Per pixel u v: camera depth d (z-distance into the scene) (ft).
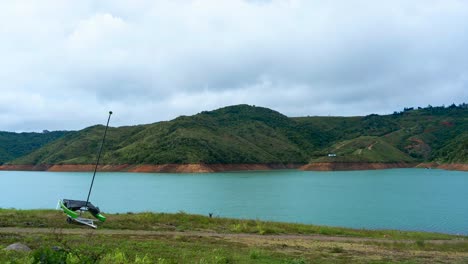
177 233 91.81
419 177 592.19
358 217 199.72
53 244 60.03
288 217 199.62
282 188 406.41
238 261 59.06
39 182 524.52
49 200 297.74
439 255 82.84
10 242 60.95
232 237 92.02
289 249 77.77
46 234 73.82
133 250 62.13
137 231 90.17
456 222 182.19
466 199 295.69
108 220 98.73
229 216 201.26
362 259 70.28
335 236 108.06
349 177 609.83
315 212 220.64
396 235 118.52
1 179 604.08
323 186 433.07
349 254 76.02
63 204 88.69
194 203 270.87
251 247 76.89
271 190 382.01
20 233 73.97
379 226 169.37
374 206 252.83
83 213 99.14
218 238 88.12
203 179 563.89
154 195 331.16
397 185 442.09
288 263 58.44
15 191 380.99
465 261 75.10
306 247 82.28
